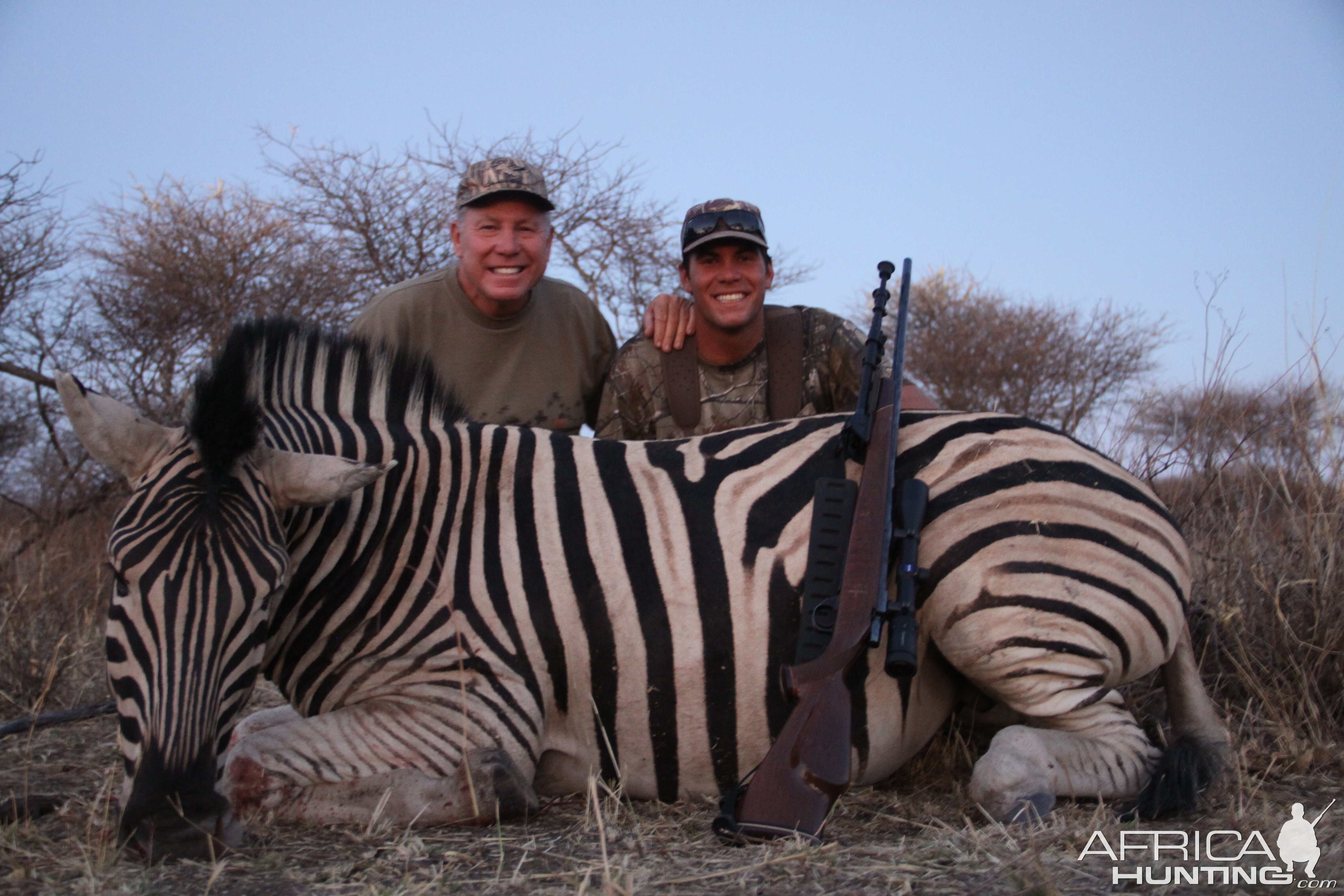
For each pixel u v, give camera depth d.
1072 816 2.60
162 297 10.98
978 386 16.14
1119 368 15.68
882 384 3.01
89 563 5.91
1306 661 3.47
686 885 2.20
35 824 2.61
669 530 2.88
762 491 2.92
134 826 2.21
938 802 2.93
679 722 2.80
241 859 2.29
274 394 2.92
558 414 4.51
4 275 9.88
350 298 11.43
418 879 2.21
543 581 2.81
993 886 2.17
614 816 2.66
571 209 11.95
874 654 2.81
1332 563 3.65
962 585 2.80
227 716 2.34
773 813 2.39
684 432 4.32
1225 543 4.07
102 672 4.34
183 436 2.48
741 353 4.29
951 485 2.90
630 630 2.80
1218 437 4.63
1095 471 2.96
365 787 2.54
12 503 8.38
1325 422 4.07
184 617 2.27
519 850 2.43
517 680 2.74
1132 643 2.88
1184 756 2.68
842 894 2.13
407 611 2.78
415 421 3.04
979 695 3.10
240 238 11.73
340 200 11.61
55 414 10.30
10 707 3.91
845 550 2.74
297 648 2.80
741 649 2.79
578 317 4.64
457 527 2.86
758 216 4.11
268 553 2.39
